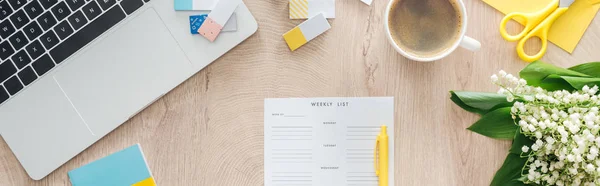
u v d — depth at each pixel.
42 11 0.66
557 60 0.69
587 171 0.56
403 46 0.66
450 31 0.65
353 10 0.69
